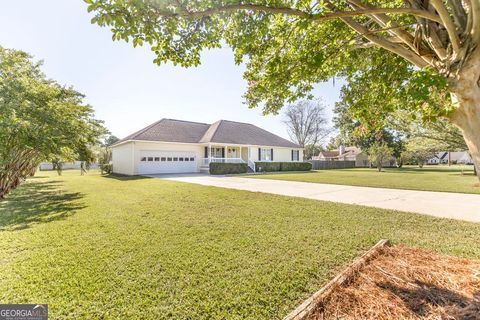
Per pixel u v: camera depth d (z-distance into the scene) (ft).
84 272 9.13
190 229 14.46
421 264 9.12
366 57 11.30
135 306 7.12
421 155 93.86
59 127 28.60
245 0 7.38
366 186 34.94
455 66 6.32
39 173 76.07
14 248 11.53
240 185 37.11
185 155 70.28
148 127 70.13
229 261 10.05
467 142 6.45
